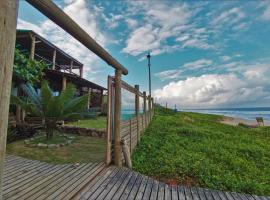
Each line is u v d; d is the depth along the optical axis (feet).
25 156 16.03
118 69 14.52
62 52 42.60
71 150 18.40
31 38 31.81
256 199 10.50
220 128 43.68
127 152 14.58
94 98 53.93
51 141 21.12
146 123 33.12
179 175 13.62
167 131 31.17
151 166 15.03
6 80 3.21
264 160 19.67
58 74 36.55
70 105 22.79
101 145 20.66
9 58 3.25
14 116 25.90
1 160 3.21
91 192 9.84
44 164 13.98
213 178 13.24
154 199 9.71
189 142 24.18
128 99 17.84
